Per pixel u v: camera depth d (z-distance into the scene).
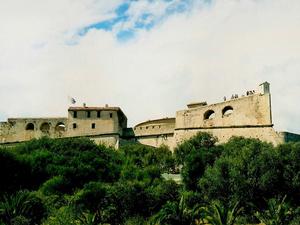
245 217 50.84
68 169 72.12
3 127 109.19
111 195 54.75
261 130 87.75
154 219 47.75
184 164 72.00
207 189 58.00
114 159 86.56
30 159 76.19
